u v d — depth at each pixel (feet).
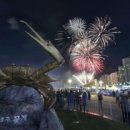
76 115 50.39
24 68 13.30
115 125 37.65
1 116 12.17
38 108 12.74
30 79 12.99
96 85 144.46
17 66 13.42
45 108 13.19
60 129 13.16
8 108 12.28
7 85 13.01
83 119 44.98
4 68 13.37
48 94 13.38
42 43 11.93
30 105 12.48
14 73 12.96
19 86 13.05
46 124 12.72
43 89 13.37
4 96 12.71
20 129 12.22
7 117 12.19
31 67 13.62
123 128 34.96
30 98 12.76
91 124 39.27
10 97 12.62
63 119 44.96
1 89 12.91
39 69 12.89
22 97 12.70
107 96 128.36
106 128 35.58
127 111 39.17
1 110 12.28
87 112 55.47
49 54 12.17
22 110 12.31
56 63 12.40
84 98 58.08
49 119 12.87
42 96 13.37
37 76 13.01
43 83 13.35
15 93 12.76
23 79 12.94
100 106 62.59
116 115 48.83
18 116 12.26
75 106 64.90
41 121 12.76
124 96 41.42
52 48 12.07
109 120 42.93
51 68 12.58
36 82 13.19
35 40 11.82
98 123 40.11
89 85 145.69
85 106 58.13
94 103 81.00
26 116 12.38
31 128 12.44
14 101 12.55
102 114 50.75
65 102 73.72
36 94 12.99
